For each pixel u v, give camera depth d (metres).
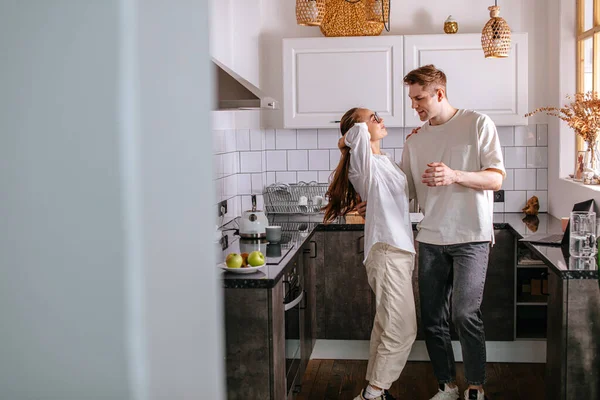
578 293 3.05
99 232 0.38
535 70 5.09
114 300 0.38
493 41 4.43
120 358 0.39
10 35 0.37
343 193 3.67
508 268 4.48
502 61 4.76
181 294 0.44
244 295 3.00
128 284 0.38
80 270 0.38
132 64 0.38
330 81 4.91
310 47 4.90
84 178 0.37
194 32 0.45
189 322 0.45
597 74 4.27
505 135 5.16
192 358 0.46
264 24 5.30
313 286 4.64
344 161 3.65
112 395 0.39
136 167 0.38
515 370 4.43
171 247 0.42
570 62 4.73
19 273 0.39
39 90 0.38
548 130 5.11
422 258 3.61
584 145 4.67
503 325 4.52
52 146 0.38
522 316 4.95
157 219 0.40
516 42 4.74
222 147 4.90
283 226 4.65
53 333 0.39
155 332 0.40
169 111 0.42
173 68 0.42
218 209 4.64
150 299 0.40
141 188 0.39
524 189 5.18
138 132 0.38
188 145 0.44
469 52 4.78
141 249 0.38
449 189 3.48
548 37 5.01
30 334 0.39
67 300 0.38
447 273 3.59
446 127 3.54
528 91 5.10
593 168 4.34
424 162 3.60
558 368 3.18
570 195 4.47
